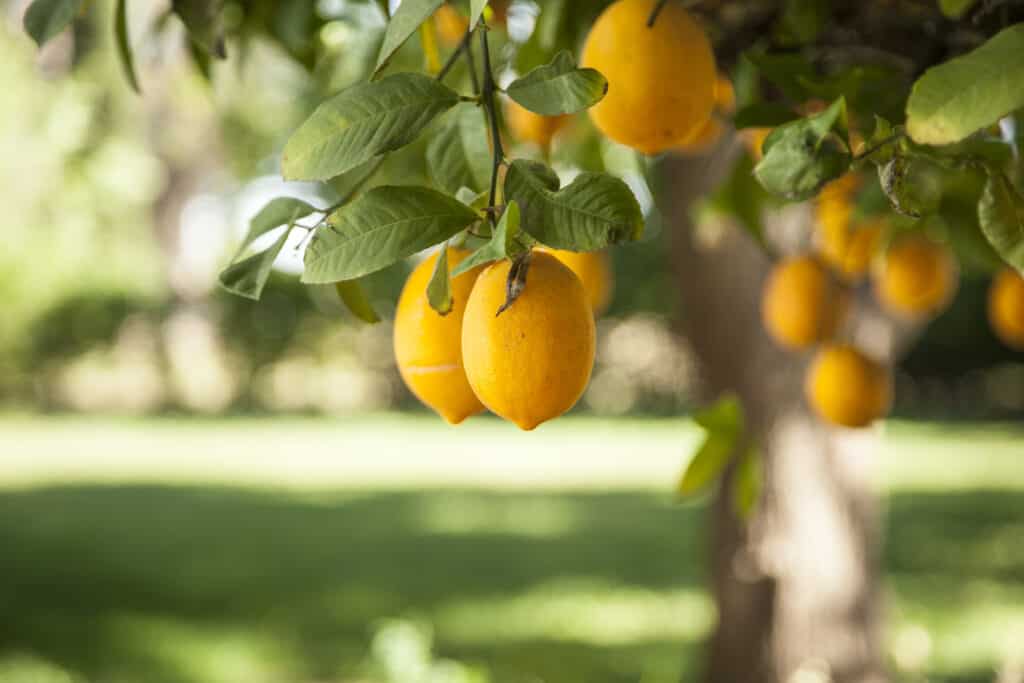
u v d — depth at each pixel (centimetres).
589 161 235
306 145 107
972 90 102
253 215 113
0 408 2833
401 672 441
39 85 783
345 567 1127
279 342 2936
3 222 1023
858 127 144
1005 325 184
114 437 2428
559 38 170
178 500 1588
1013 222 113
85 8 141
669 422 2956
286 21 202
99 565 1119
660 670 771
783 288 187
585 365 96
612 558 1179
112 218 1198
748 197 204
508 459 2147
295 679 754
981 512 1445
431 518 1449
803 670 552
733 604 573
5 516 1432
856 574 564
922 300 190
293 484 1773
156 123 1113
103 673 759
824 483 553
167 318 2862
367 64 234
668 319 2741
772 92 170
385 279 1352
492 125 106
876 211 171
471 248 125
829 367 183
